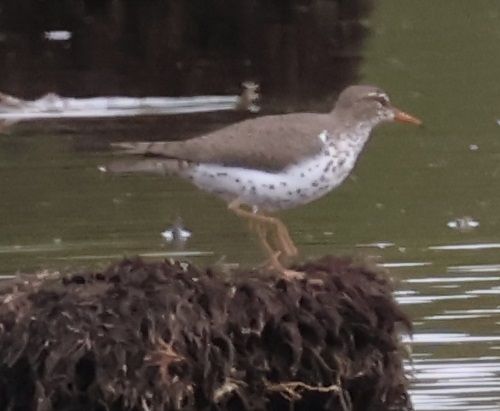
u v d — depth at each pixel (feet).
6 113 59.26
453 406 32.78
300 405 30.27
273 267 30.91
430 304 38.04
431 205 46.60
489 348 35.47
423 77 65.00
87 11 73.15
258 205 32.04
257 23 72.33
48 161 51.60
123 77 64.90
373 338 30.73
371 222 45.03
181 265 31.01
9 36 72.02
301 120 32.17
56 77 64.85
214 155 31.27
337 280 30.94
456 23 75.97
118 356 28.89
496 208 46.21
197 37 71.05
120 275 30.37
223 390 29.25
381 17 76.89
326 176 32.01
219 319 29.50
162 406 28.91
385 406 31.14
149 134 55.57
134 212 45.52
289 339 29.78
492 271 40.37
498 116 58.03
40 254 41.78
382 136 54.95
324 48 70.44
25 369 29.32
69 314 29.30
